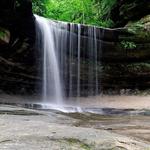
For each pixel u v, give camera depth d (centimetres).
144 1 1916
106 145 420
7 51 1448
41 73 1584
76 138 434
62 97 1659
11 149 366
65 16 2611
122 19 2056
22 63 1518
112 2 2184
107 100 1648
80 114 1115
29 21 1473
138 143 485
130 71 1770
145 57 1786
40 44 1559
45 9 2322
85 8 2547
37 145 389
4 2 1347
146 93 1717
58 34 1647
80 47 1709
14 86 1509
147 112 1258
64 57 1670
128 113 1271
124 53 1766
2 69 1454
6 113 778
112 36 1752
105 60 1773
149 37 1767
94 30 1736
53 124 596
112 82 1786
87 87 1742
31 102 1427
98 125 813
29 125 551
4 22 1391
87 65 1733
